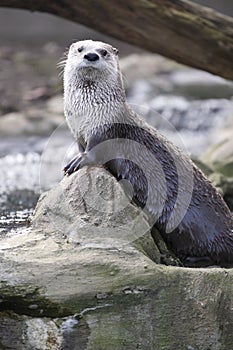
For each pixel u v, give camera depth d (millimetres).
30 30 40844
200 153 22641
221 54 17094
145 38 16953
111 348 10328
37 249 10930
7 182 18938
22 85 31406
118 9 16484
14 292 10289
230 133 22656
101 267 10500
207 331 10547
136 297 10398
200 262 12812
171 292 10508
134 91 30797
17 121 26453
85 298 10281
